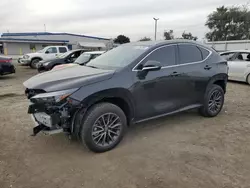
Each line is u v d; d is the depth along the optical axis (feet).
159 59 12.64
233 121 15.29
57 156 10.61
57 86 9.91
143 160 10.21
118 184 8.55
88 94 9.93
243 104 19.80
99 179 8.86
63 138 12.48
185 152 10.94
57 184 8.56
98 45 142.41
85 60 32.27
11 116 16.24
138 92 11.60
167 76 12.66
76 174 9.20
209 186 8.39
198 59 14.65
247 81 29.27
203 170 9.43
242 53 30.27
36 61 55.88
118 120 11.16
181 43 13.93
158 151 11.04
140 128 13.92
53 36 134.92
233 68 30.42
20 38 124.06
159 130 13.62
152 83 12.07
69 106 9.68
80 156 10.59
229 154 10.78
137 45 13.61
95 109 10.35
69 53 41.27
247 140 12.33
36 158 10.43
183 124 14.64
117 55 13.29
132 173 9.23
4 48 118.32
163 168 9.58
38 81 10.74
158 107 12.68
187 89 13.91
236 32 153.48
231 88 27.37
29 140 12.28
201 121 15.20
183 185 8.45
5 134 13.05
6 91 25.77
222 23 156.76
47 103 9.87
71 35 139.44
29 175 9.12
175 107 13.57
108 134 10.96
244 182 8.64
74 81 10.18
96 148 10.64
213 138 12.55
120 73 11.12
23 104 19.71
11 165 9.82
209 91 15.23
